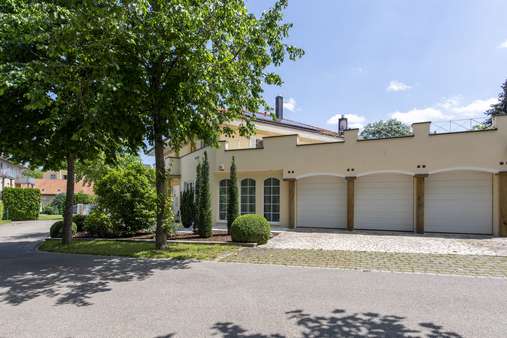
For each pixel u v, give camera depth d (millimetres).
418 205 13383
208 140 10797
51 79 7562
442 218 13438
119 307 4996
